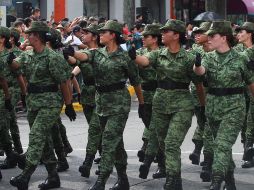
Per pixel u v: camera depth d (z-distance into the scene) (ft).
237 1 256.32
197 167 74.08
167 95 57.11
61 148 71.61
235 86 54.95
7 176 69.31
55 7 198.18
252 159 74.54
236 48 76.28
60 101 60.13
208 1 212.23
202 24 69.00
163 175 68.39
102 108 58.59
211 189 52.90
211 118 55.88
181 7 256.32
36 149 58.75
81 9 208.03
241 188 64.34
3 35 70.23
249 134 74.33
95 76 58.75
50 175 63.36
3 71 65.87
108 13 222.07
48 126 59.52
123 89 58.54
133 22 180.04
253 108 73.20
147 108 71.56
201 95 58.13
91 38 70.44
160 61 57.31
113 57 57.93
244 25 75.72
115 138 57.98
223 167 53.31
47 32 59.16
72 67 71.51
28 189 63.52
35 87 59.57
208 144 65.62
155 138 64.75
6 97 67.15
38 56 59.16
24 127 109.29
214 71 55.16
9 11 150.20
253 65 54.49
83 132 103.86
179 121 56.44
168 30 56.44
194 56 56.49
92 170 72.59
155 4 247.09
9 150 73.00
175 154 55.72
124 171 60.39
